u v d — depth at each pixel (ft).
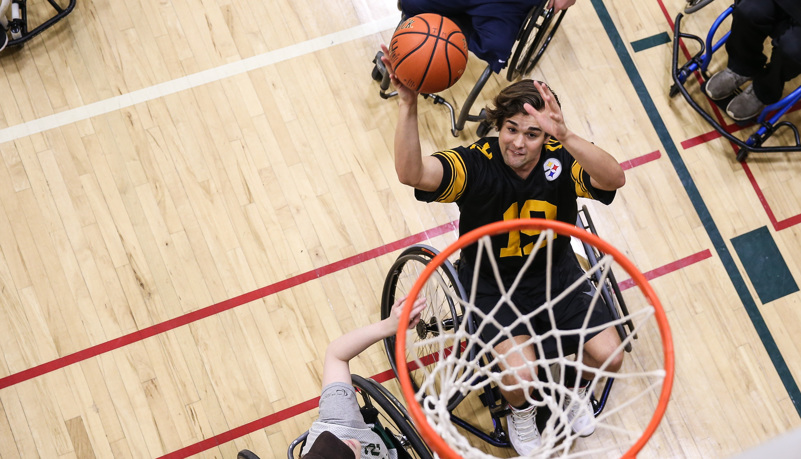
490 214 9.34
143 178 12.91
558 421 10.98
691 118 13.79
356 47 13.87
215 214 12.80
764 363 12.45
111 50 13.57
